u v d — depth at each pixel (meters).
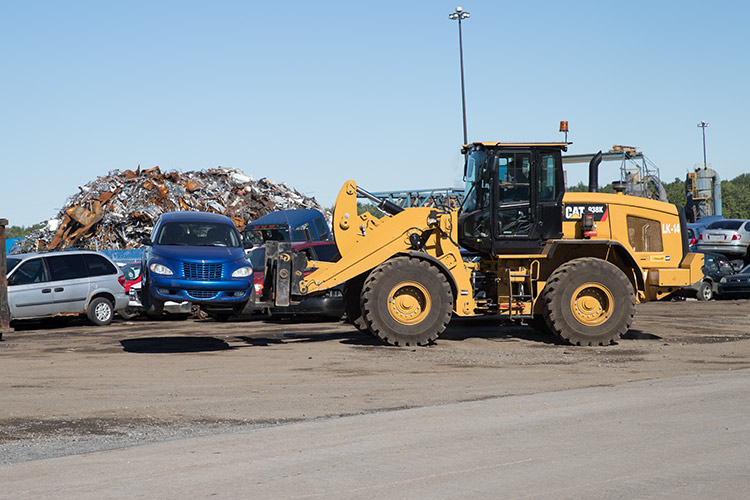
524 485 5.12
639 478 5.25
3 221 15.69
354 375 10.45
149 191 34.69
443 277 13.52
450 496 4.91
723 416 7.27
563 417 7.37
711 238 34.28
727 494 4.88
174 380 10.12
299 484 5.24
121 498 5.00
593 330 13.55
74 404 8.51
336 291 17.16
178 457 6.07
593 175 14.72
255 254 18.55
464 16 37.06
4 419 7.71
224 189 36.97
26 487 5.29
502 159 14.06
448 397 8.72
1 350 13.69
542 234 14.04
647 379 9.81
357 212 14.66
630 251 14.34
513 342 14.05
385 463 5.76
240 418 7.71
